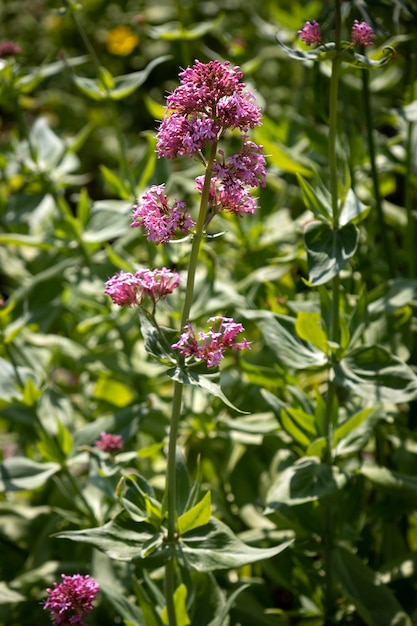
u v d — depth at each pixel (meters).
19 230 2.20
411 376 1.60
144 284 1.45
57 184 2.07
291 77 3.15
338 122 1.81
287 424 1.67
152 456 1.86
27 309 1.91
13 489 1.75
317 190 1.61
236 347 1.42
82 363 1.94
